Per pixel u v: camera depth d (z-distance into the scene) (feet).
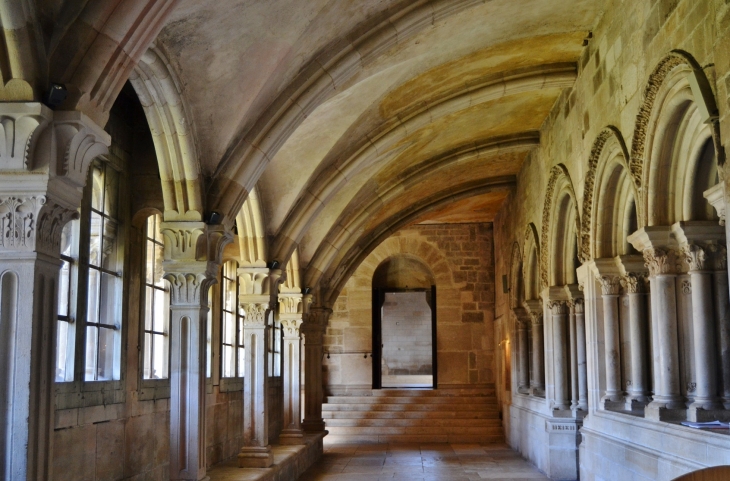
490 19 28.66
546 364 41.88
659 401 24.07
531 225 45.83
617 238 29.96
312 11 22.16
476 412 65.46
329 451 55.16
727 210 17.92
